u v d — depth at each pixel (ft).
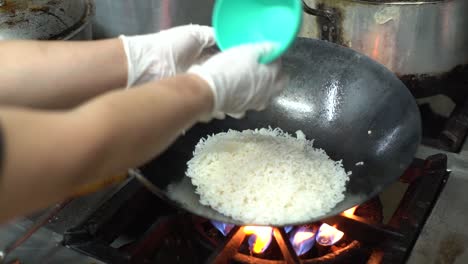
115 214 2.48
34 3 2.88
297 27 1.84
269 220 2.23
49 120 1.34
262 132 2.84
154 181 2.43
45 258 2.29
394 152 2.39
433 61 3.03
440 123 3.29
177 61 2.37
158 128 1.51
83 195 2.60
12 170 1.24
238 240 2.27
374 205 2.67
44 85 2.11
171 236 2.46
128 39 2.33
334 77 2.79
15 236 2.38
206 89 1.70
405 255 2.24
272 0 1.96
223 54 1.87
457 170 2.70
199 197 2.43
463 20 2.90
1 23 2.73
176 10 3.40
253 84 1.87
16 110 1.32
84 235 2.37
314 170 2.54
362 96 2.69
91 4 3.16
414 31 2.88
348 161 2.62
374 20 2.89
